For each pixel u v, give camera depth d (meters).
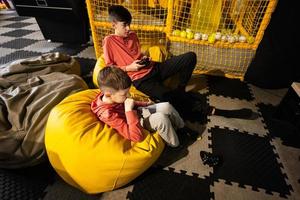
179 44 2.25
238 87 2.21
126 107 1.17
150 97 1.67
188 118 1.79
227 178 1.35
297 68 1.95
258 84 2.18
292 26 1.70
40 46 2.91
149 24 2.22
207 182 1.32
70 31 2.84
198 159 1.45
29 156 1.27
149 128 1.33
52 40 3.01
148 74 1.70
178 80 2.02
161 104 1.41
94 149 1.11
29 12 2.56
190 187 1.29
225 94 2.11
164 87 1.69
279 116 1.78
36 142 1.28
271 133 1.69
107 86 1.06
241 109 1.83
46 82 1.67
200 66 2.35
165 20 2.20
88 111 1.28
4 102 1.41
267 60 1.95
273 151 1.55
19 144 1.27
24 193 1.21
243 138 1.63
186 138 1.60
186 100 1.73
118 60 1.66
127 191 1.25
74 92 1.53
